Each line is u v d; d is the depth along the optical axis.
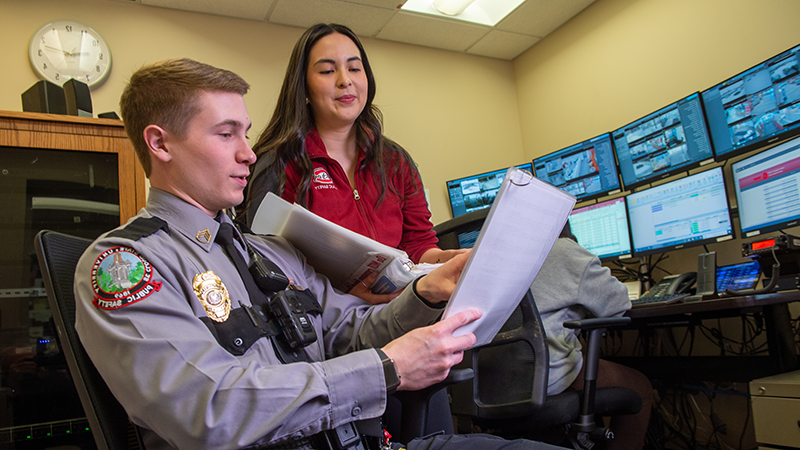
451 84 3.87
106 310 0.70
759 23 2.53
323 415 0.71
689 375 2.29
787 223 2.08
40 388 1.55
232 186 0.92
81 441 1.53
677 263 2.75
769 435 1.54
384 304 1.11
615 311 1.66
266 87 3.29
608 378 1.71
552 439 1.63
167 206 0.89
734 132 2.33
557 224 0.92
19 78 2.74
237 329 0.80
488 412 1.51
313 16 3.32
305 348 0.94
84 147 1.71
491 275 0.82
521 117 4.04
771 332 1.99
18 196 1.62
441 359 0.81
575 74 3.56
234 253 0.91
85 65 2.85
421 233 1.62
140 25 3.04
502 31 3.68
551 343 1.59
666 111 2.61
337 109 1.49
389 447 0.83
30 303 1.60
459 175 3.75
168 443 0.71
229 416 0.66
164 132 0.88
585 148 3.04
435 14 3.43
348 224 1.45
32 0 2.83
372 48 3.65
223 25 3.24
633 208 2.73
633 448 1.75
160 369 0.67
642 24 3.11
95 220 1.70
